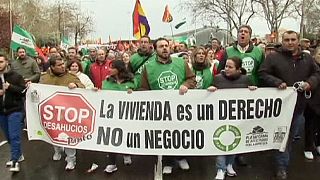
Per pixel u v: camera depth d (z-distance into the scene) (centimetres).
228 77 629
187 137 617
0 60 657
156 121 620
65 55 1171
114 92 633
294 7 4841
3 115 682
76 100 648
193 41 2880
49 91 660
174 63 640
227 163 661
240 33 680
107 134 637
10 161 722
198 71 727
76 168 712
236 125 615
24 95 719
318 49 755
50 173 687
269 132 621
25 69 962
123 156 770
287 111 620
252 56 679
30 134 670
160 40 633
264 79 632
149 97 621
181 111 615
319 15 4125
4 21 4288
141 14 1091
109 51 1077
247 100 614
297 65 630
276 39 2838
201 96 612
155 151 623
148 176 664
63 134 655
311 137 754
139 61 772
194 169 699
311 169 695
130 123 628
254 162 736
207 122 614
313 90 705
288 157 643
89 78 888
